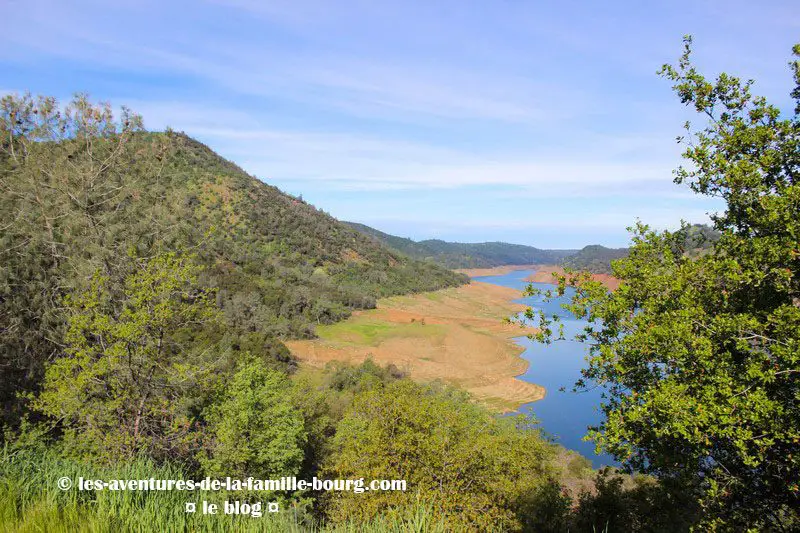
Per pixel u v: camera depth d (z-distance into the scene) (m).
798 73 6.33
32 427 11.34
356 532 5.67
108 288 13.27
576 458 26.28
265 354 44.03
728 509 6.06
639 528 12.83
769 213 5.49
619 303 6.60
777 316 5.12
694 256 7.36
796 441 4.93
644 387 6.30
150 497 5.46
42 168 14.43
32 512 4.68
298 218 121.69
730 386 5.27
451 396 25.38
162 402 11.73
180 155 87.19
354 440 12.01
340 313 81.00
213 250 68.94
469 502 9.95
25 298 13.70
